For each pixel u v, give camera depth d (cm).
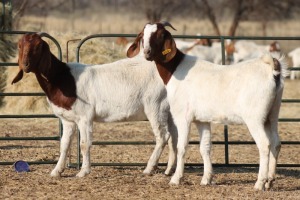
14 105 2205
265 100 1127
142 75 1314
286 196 1137
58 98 1270
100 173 1346
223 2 5478
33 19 5112
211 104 1176
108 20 6681
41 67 1236
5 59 2252
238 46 3569
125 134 1897
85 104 1278
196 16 5941
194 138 1834
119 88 1298
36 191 1171
